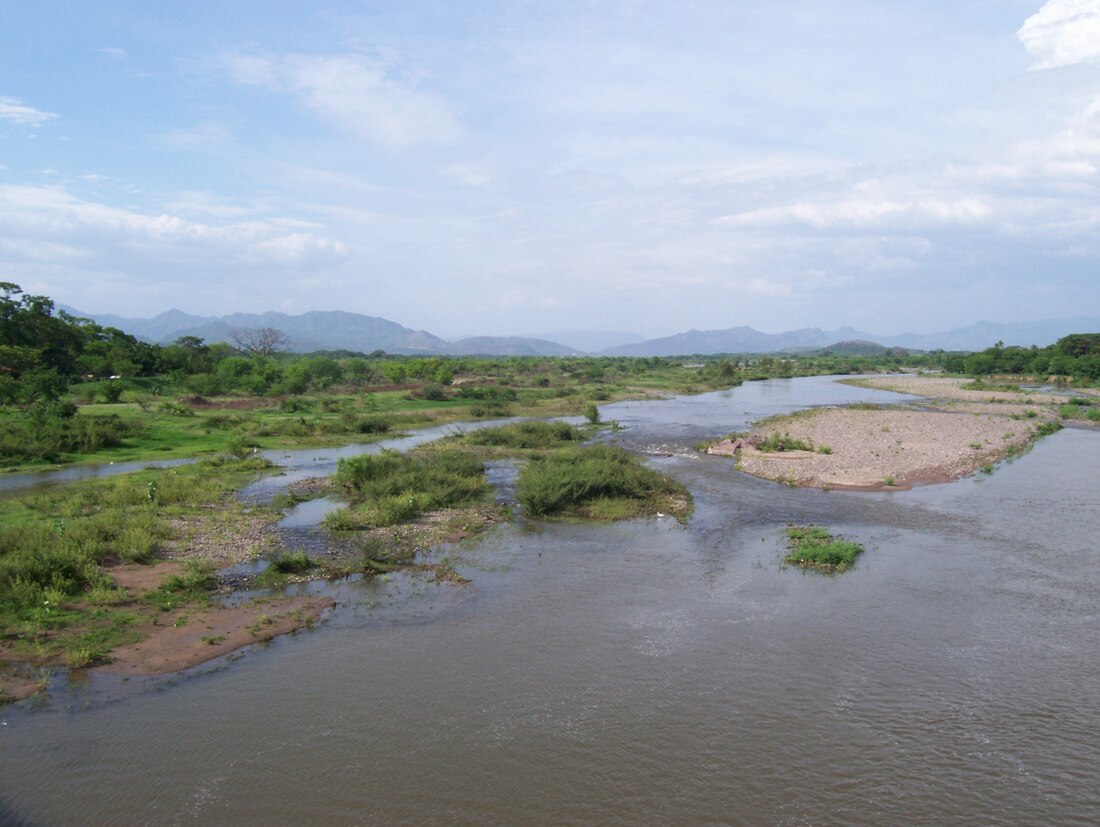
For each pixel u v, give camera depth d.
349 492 34.72
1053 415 66.56
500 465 43.84
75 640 17.53
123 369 83.06
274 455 47.62
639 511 31.05
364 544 25.44
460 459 39.84
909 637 18.11
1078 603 20.23
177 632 18.25
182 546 25.16
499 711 14.70
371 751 13.32
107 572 22.25
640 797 12.11
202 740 13.62
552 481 31.58
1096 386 105.12
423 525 28.77
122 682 15.75
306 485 36.75
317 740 13.66
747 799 12.09
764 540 26.67
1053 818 11.67
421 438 56.69
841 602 20.36
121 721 14.23
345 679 15.99
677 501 32.62
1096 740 13.77
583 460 37.94
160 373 90.88
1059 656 17.08
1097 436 54.00
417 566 23.67
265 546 25.52
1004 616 19.36
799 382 133.88
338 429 57.94
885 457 42.75
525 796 12.11
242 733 13.88
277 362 118.19
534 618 19.38
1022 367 130.75
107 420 49.56
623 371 148.62
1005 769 12.90
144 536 24.62
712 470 41.28
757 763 13.03
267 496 34.28
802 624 18.89
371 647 17.61
